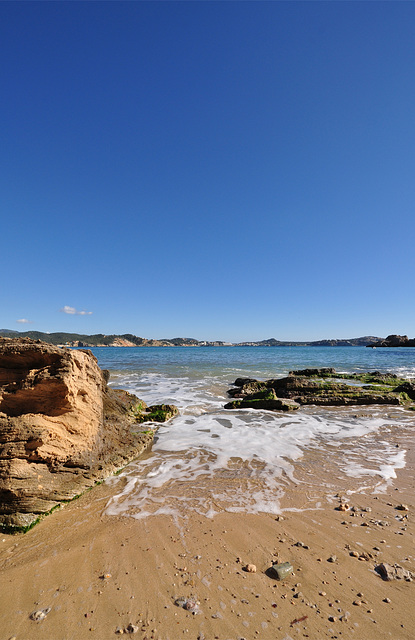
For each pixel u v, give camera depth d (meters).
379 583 3.80
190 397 17.59
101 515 5.52
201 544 4.60
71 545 4.65
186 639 3.08
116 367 35.66
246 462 8.06
